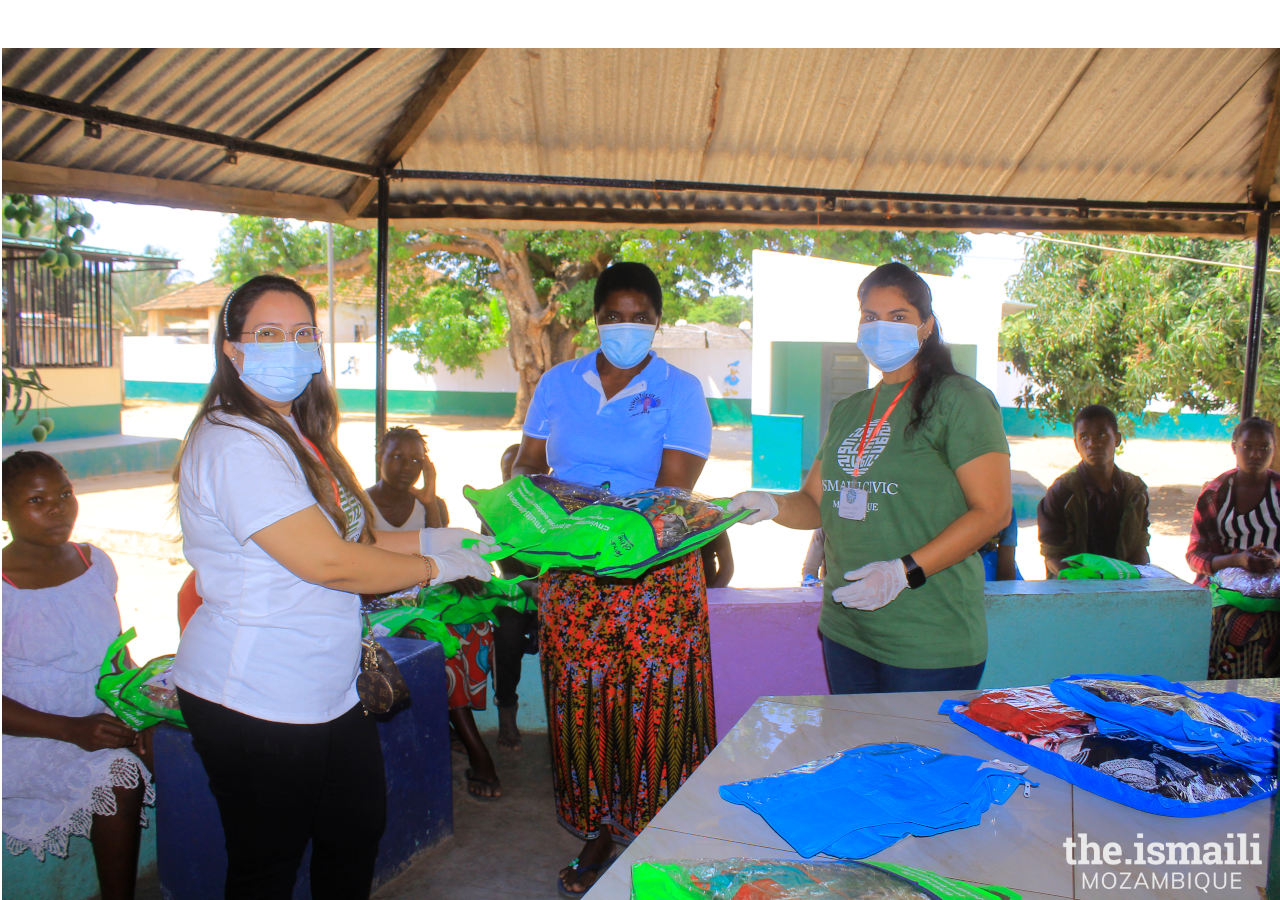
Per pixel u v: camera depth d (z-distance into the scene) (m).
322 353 1.96
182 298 32.75
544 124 3.77
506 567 3.67
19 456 2.48
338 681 1.92
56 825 2.46
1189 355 9.76
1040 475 14.73
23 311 14.20
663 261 16.66
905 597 2.34
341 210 4.13
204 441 1.79
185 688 1.85
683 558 2.64
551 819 3.35
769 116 3.75
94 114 2.70
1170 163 4.13
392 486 3.85
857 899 1.24
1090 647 3.54
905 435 2.35
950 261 19.91
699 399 2.75
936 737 1.88
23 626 2.48
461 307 22.19
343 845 2.07
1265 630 3.56
